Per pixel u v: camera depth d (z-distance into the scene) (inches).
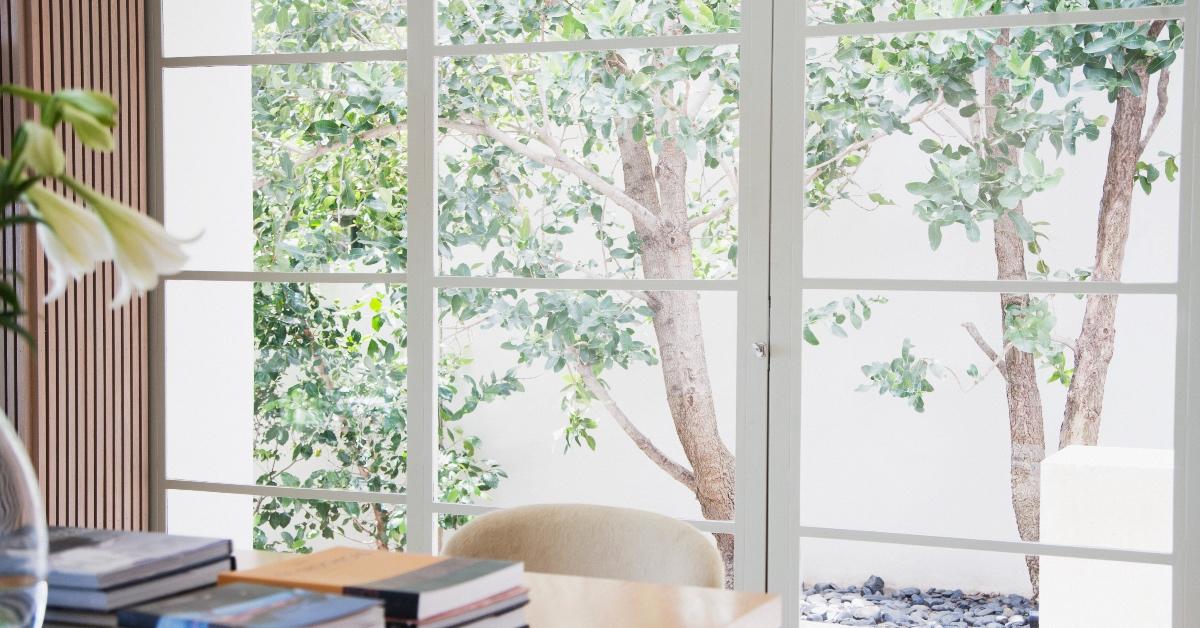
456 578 61.9
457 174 137.9
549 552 95.6
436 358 139.6
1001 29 120.6
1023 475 121.3
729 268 129.3
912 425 124.4
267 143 144.7
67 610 61.0
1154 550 117.3
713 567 89.0
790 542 128.0
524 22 135.0
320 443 144.5
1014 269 120.9
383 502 142.3
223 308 147.7
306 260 144.1
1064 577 120.2
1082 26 118.2
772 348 127.8
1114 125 117.4
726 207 129.0
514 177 136.1
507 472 137.7
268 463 146.5
